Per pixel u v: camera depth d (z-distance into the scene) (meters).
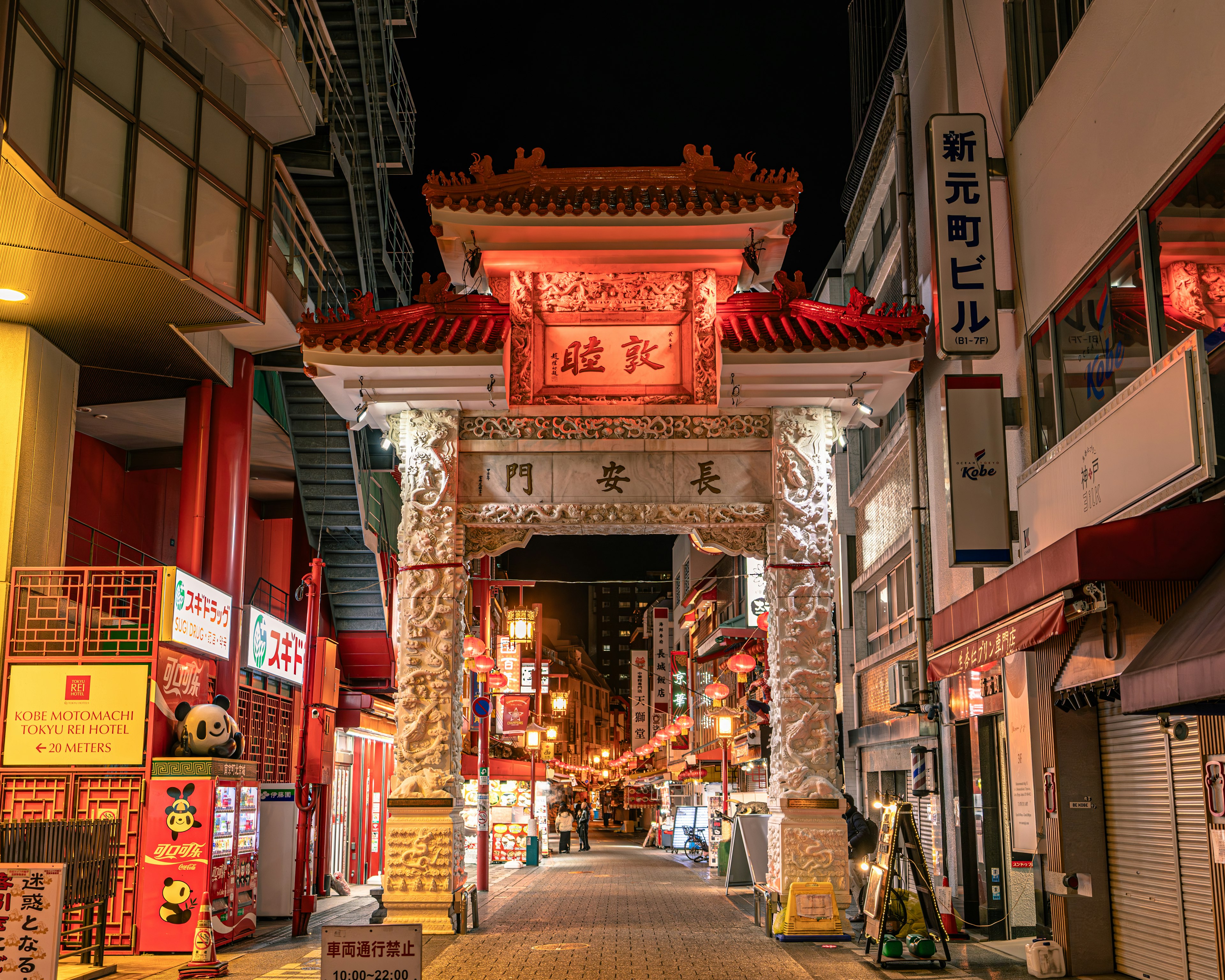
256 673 18.59
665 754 67.00
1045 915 12.00
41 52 11.30
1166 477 9.24
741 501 15.59
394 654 26.02
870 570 23.06
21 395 14.72
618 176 15.05
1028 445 13.09
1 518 14.31
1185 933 9.70
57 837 11.59
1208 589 8.41
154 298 14.34
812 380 15.18
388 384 15.12
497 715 38.25
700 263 14.73
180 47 14.67
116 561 20.28
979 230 13.09
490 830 27.55
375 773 26.12
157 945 12.81
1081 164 11.48
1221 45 8.54
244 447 17.36
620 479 15.64
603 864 34.53
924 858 12.30
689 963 12.14
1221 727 8.81
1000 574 11.90
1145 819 10.55
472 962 12.19
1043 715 11.76
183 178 13.80
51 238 12.60
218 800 13.28
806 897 14.09
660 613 70.50
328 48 18.58
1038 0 13.09
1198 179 9.08
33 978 9.14
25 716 13.40
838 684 25.33
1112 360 10.91
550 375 14.62
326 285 20.31
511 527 15.66
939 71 16.45
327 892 20.62
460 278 16.02
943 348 12.91
